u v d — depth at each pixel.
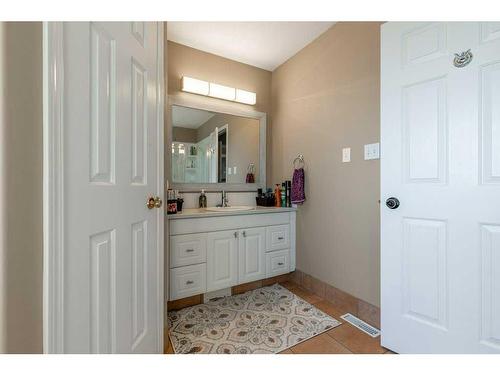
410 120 1.26
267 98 2.62
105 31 0.82
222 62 2.34
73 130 0.69
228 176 2.39
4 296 0.55
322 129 1.99
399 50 1.29
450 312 1.13
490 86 1.03
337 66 1.85
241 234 1.98
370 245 1.61
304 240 2.17
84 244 0.73
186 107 2.17
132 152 0.99
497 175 1.01
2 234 0.54
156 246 1.21
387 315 1.34
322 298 1.97
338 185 1.84
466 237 1.09
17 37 0.56
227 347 1.36
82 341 0.72
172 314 1.72
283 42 2.12
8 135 0.55
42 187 0.61
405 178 1.28
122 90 0.92
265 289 2.15
